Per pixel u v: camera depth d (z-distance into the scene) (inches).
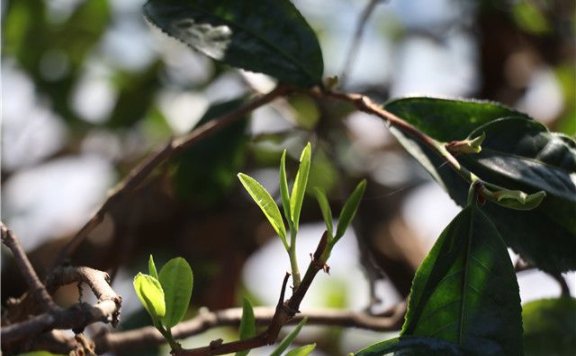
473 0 60.4
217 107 45.0
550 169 34.5
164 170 46.1
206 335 50.7
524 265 38.9
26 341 34.8
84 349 31.6
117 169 58.6
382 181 57.6
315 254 32.1
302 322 32.7
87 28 60.2
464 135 35.9
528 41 60.6
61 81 59.5
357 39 44.9
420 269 33.2
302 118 51.5
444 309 33.1
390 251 55.5
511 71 60.6
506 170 34.5
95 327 41.8
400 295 55.2
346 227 32.1
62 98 59.3
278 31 37.8
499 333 32.9
